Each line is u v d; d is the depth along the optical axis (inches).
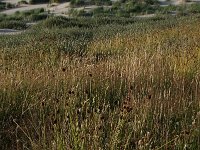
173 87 254.8
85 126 179.0
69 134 167.6
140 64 308.0
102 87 253.3
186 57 325.4
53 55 407.5
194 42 440.1
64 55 419.2
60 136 166.2
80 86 242.1
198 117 190.4
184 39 500.7
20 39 621.6
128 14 1435.8
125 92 253.4
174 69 288.2
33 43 519.8
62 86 251.9
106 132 185.6
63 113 206.2
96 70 286.4
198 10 1409.9
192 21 783.1
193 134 179.6
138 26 812.0
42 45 494.9
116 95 250.2
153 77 271.1
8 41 596.4
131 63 299.9
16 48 477.4
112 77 276.8
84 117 209.9
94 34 703.1
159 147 171.5
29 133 201.6
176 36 547.8
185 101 226.8
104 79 266.5
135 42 492.4
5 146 195.2
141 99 224.4
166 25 768.3
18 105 233.1
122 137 178.1
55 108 211.2
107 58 401.4
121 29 765.9
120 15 1422.2
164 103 218.1
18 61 367.9
